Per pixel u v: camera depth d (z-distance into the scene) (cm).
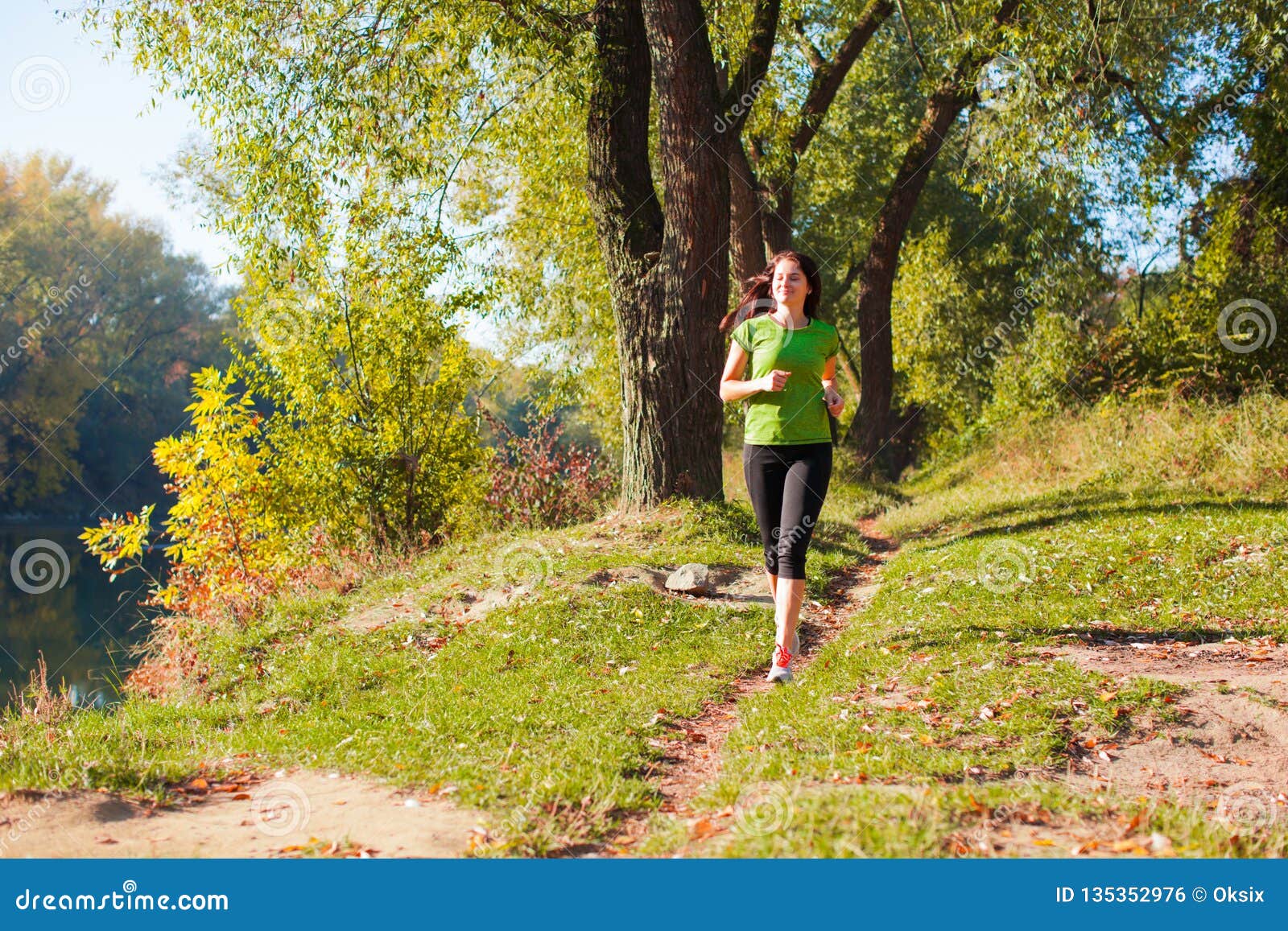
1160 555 884
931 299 2756
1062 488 1502
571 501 1556
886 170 2786
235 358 1330
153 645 1171
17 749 490
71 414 3838
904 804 357
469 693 661
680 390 1200
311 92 1203
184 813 420
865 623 800
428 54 1227
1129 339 2012
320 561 1247
